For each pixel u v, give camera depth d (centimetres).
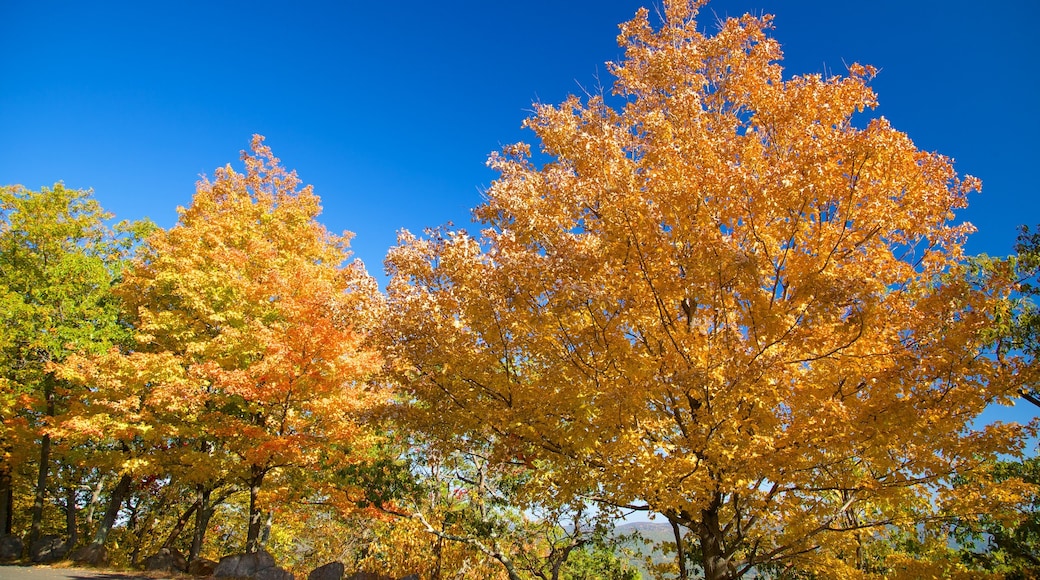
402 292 823
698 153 692
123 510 2123
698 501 618
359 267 910
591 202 709
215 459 1188
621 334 664
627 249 660
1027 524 841
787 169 598
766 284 635
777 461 562
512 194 775
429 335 767
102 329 1526
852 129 604
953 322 581
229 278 1383
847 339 568
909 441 575
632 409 602
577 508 784
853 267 598
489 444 873
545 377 698
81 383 1281
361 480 1221
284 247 1703
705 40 847
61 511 2156
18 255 1609
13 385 1484
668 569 1030
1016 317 951
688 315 754
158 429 1195
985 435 578
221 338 1257
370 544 1733
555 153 869
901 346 584
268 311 1367
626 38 923
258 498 1206
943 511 696
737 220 638
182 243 1503
